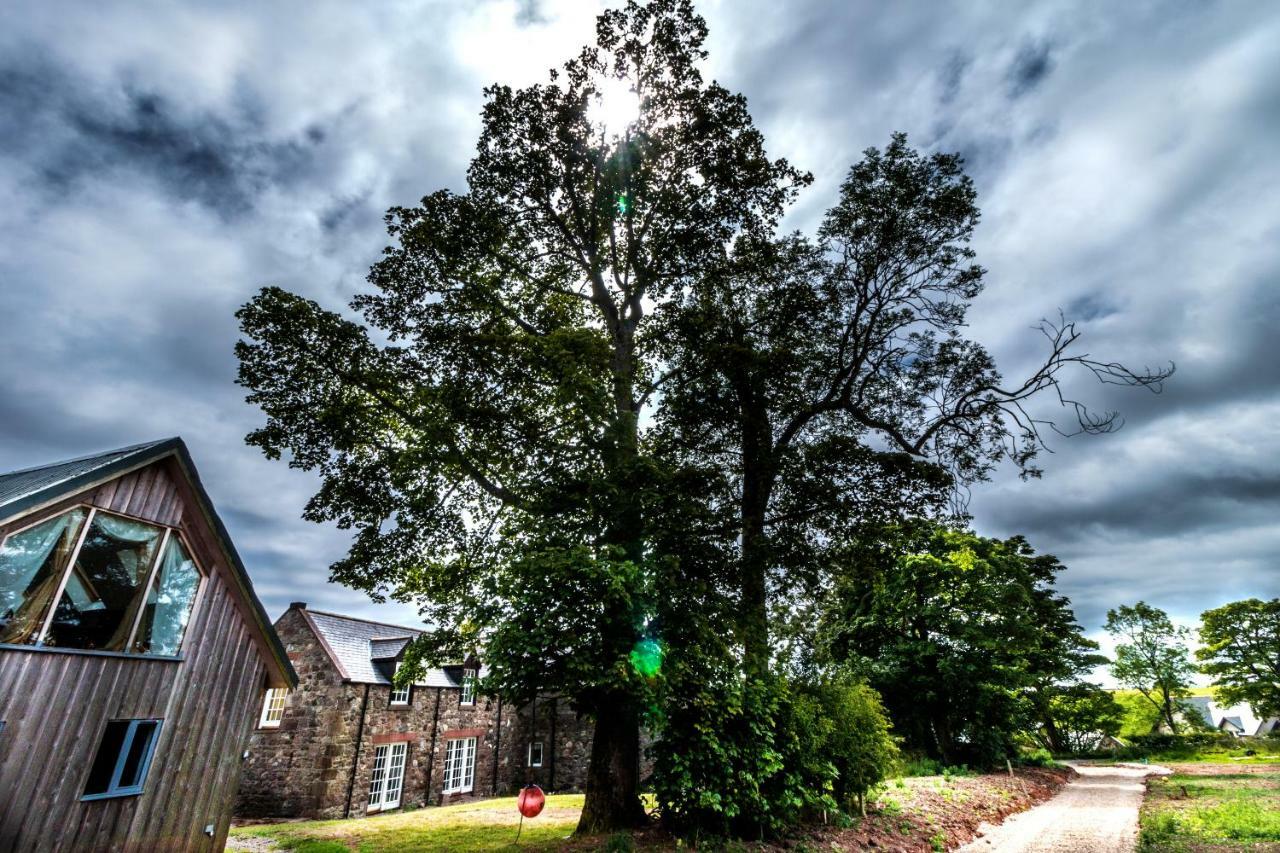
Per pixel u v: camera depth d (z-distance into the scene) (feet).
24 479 34.14
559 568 32.32
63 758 27.86
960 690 88.38
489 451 47.50
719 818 35.96
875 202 59.82
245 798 68.74
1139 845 40.11
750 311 64.08
